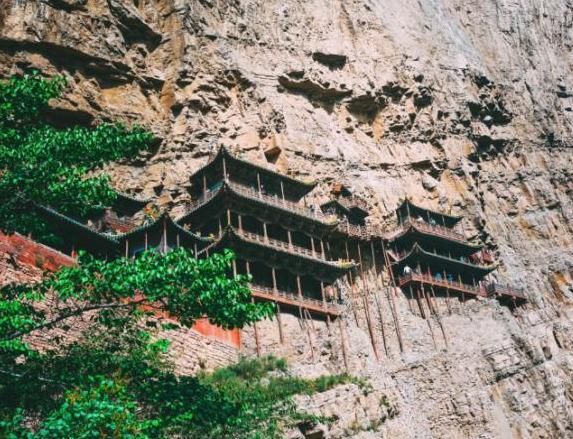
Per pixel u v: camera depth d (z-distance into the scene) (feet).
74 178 61.41
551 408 166.91
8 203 58.75
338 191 207.51
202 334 118.42
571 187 276.00
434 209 226.79
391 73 245.45
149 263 53.93
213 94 197.06
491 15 326.24
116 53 182.70
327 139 219.20
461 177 241.55
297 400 107.04
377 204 213.66
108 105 178.60
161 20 201.36
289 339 140.97
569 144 292.61
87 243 127.54
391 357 160.56
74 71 174.29
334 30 247.91
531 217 255.29
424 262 197.67
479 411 147.43
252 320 54.85
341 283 179.32
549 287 234.38
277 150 200.03
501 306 187.83
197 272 53.21
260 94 207.51
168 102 189.98
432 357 158.61
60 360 57.57
